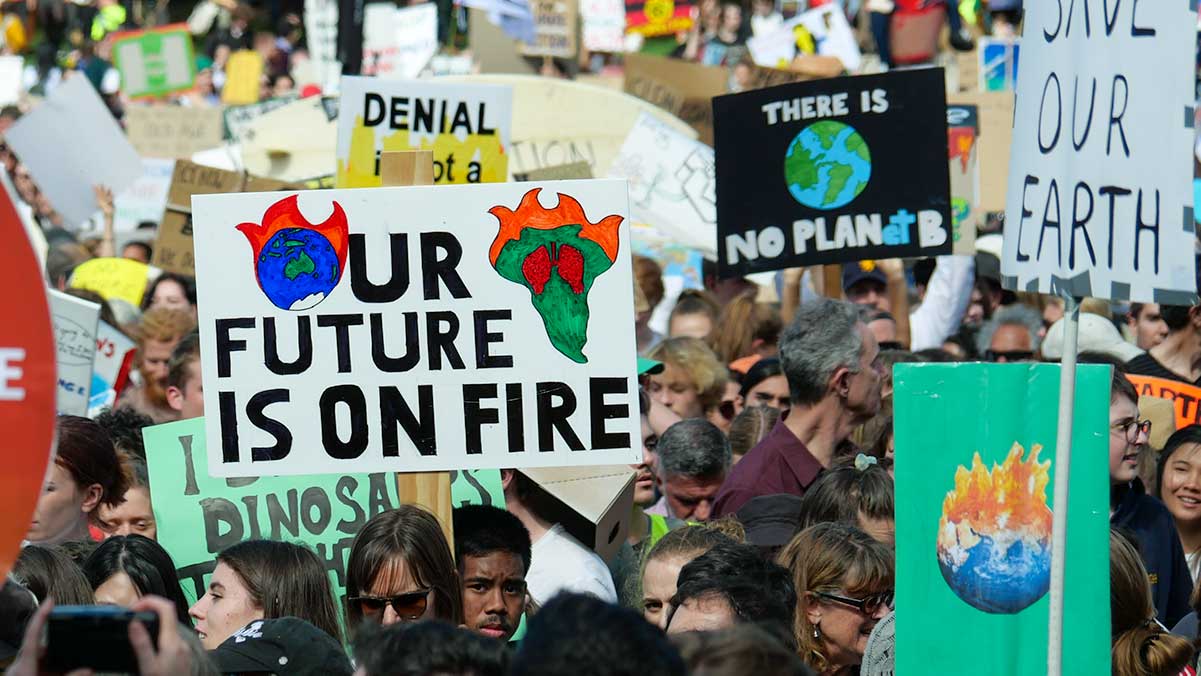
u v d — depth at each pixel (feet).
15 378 12.51
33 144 55.11
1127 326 49.78
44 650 13.48
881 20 100.42
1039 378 18.48
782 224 37.27
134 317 46.11
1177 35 17.51
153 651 13.57
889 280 45.68
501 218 22.66
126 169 55.42
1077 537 18.30
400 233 22.74
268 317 22.76
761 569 20.75
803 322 30.01
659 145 53.06
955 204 50.62
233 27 116.16
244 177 49.34
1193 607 23.66
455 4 106.73
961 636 18.39
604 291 22.58
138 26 132.36
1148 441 32.65
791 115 37.11
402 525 21.38
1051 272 19.21
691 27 102.37
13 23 133.08
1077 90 18.99
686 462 30.42
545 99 58.54
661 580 23.48
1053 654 17.69
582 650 12.64
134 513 27.58
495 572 22.70
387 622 21.17
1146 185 17.81
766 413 34.09
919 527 18.48
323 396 22.74
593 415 22.56
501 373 22.63
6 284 12.51
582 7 97.30
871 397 30.17
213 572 24.39
